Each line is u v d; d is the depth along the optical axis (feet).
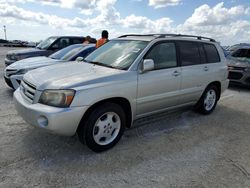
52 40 35.86
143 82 13.26
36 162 10.91
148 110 14.28
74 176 10.05
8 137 13.21
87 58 16.06
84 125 11.40
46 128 10.59
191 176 10.48
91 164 11.01
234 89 30.27
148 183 9.85
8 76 22.13
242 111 20.61
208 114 19.21
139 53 13.64
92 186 9.50
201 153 12.60
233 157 12.35
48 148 12.21
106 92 11.59
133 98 12.98
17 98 12.31
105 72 12.50
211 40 19.21
